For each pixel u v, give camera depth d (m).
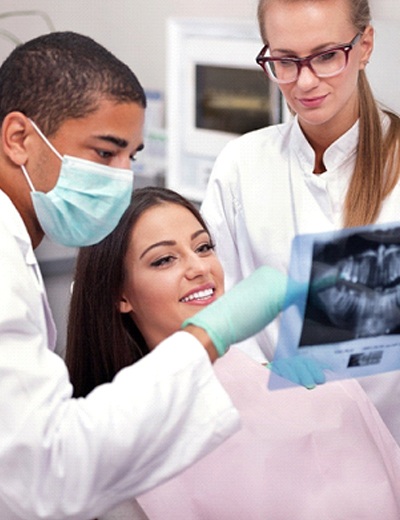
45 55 1.15
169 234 1.52
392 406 1.77
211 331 1.14
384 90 1.98
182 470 1.14
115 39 3.61
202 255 1.55
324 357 1.23
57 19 3.65
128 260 1.53
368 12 1.57
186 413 1.12
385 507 1.54
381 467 1.57
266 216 1.79
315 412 1.61
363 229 1.17
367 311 1.20
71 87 1.14
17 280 1.11
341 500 1.53
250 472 1.54
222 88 2.67
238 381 1.64
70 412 1.08
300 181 1.75
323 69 1.52
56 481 1.07
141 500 1.49
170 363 1.11
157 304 1.52
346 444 1.58
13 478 1.08
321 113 1.56
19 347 1.08
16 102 1.16
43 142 1.16
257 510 1.52
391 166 1.68
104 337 1.57
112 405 1.08
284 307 1.18
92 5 3.64
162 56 3.36
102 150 1.18
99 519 1.50
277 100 2.46
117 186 1.21
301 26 1.49
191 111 2.80
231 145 1.88
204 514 1.51
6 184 1.21
